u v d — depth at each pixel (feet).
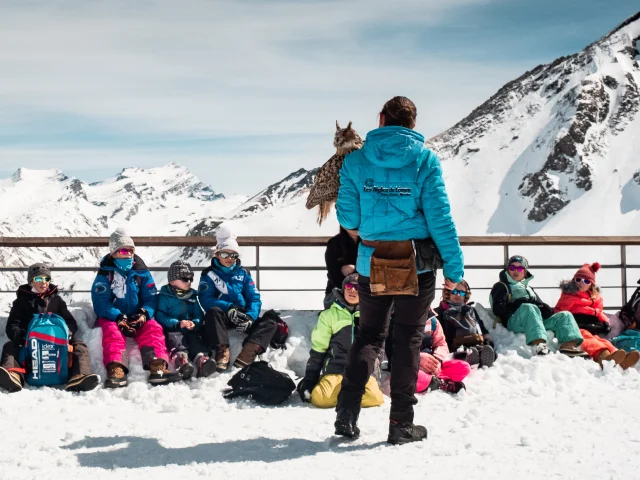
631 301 23.75
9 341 19.20
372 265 13.24
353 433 13.84
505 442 13.78
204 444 13.85
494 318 23.03
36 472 12.16
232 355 21.11
